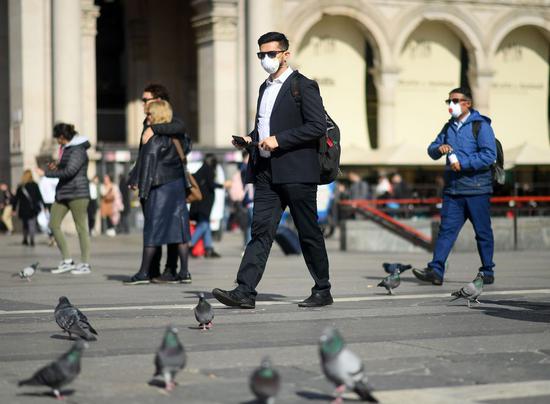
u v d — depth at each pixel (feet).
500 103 255.09
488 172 77.71
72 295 73.20
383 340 49.16
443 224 78.28
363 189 202.08
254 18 215.51
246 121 216.54
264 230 61.57
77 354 33.78
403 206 195.72
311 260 62.64
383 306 63.00
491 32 248.32
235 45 216.95
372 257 125.08
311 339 49.47
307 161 60.70
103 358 44.55
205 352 45.85
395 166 234.79
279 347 47.21
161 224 81.97
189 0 256.32
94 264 112.68
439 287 76.43
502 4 249.34
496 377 40.40
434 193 233.96
